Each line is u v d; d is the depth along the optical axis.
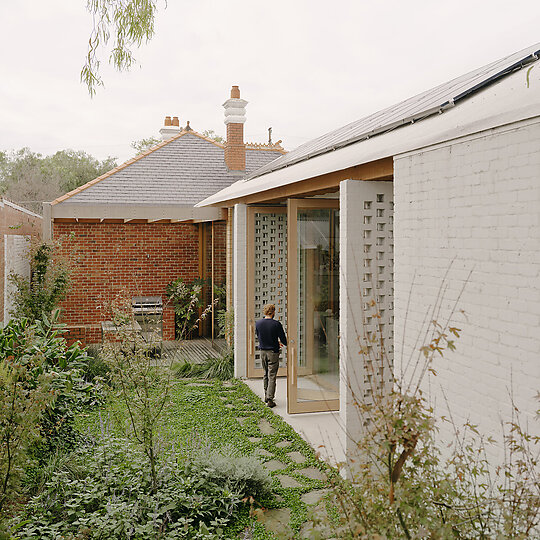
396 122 6.96
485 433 4.86
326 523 3.59
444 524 3.30
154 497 5.90
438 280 5.52
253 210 12.80
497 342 4.74
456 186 5.25
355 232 7.38
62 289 14.37
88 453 6.74
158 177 18.61
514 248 4.57
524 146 4.46
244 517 6.10
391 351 7.55
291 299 9.90
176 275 18.03
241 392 11.45
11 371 5.05
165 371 6.70
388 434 3.27
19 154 46.28
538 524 3.73
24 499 5.86
